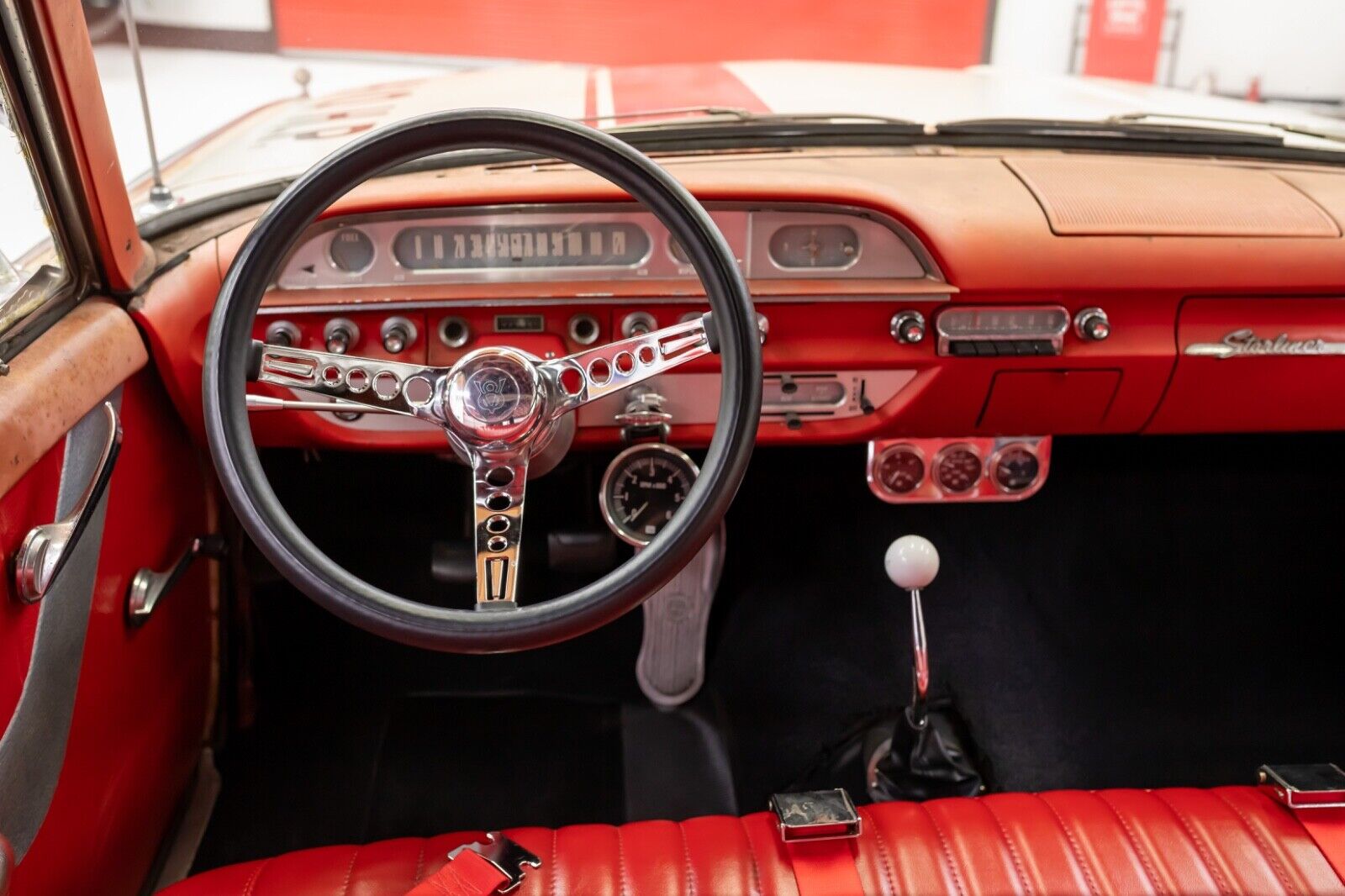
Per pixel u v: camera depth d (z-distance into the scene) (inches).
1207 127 63.1
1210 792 43.3
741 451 34.5
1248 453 73.0
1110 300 52.4
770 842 39.9
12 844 34.5
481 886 37.3
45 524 35.7
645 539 49.3
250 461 34.0
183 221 48.8
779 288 50.2
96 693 41.7
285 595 65.0
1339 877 38.2
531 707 65.1
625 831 41.0
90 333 39.5
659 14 152.2
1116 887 38.0
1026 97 70.6
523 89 72.1
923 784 54.7
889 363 52.7
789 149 58.0
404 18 141.9
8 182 36.5
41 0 34.1
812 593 72.6
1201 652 68.3
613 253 49.6
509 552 36.4
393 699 65.2
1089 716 64.5
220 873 39.0
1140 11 151.6
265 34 128.6
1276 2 152.3
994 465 60.6
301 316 48.6
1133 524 74.8
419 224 48.4
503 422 34.6
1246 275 51.3
